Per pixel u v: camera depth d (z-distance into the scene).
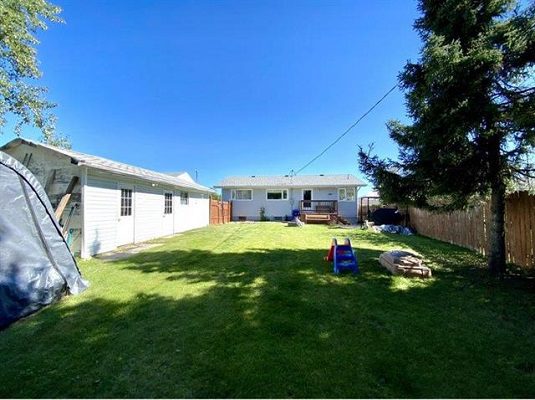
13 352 2.71
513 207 5.93
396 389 2.12
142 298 4.15
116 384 2.22
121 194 9.33
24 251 4.05
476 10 4.78
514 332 3.02
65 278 4.33
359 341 2.84
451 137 4.68
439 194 5.42
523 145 4.55
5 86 9.70
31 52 9.40
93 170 7.69
